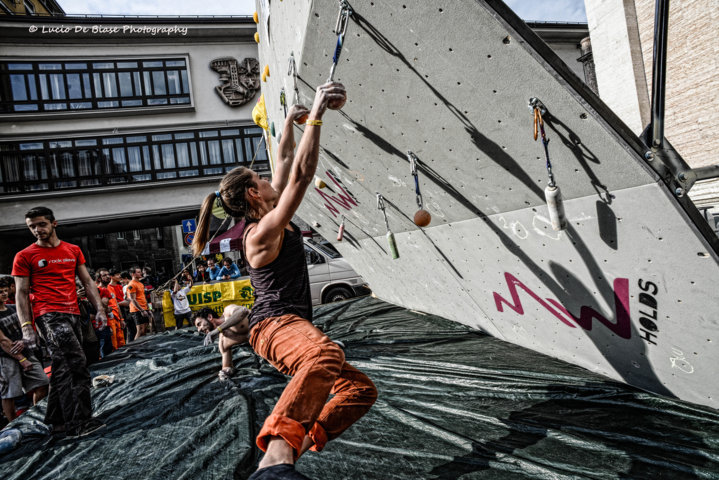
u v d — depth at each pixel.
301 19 1.73
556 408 2.34
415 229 3.17
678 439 1.88
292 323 1.46
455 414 2.38
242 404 2.84
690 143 4.55
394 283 5.21
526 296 2.72
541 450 1.90
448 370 3.10
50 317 2.71
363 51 1.67
